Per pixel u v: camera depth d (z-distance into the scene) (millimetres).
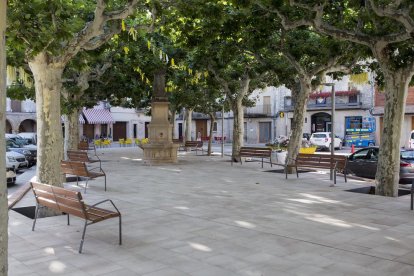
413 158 14867
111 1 11062
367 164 15477
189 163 20750
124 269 5488
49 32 7910
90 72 17953
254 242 6684
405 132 36344
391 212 8914
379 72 14859
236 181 13898
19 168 19750
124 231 7391
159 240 6816
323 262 5723
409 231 7340
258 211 9016
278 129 46469
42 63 8391
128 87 23078
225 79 20625
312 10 11016
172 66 19500
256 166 19172
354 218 8344
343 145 40062
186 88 26188
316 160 13977
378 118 38406
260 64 17531
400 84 10859
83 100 20703
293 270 5418
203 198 10633
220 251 6227
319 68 15219
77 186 12812
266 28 13969
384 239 6836
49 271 5430
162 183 13469
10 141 24688
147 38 17219
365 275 5234
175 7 11891
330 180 14070
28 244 6652
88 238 6973
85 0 13297
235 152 21438
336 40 13773
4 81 2857
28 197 11219
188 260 5836
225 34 14320
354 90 39906
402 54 10766
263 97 47688
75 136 18844
